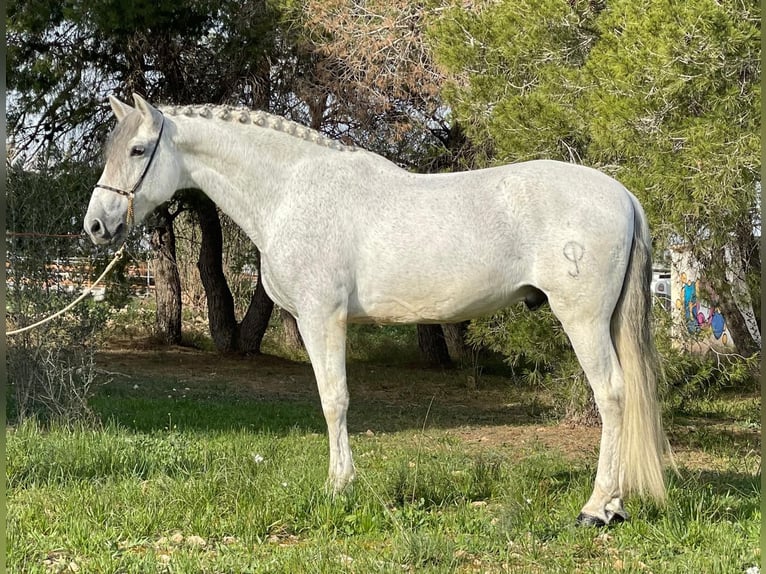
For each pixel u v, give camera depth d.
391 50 10.42
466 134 7.93
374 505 4.32
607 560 3.75
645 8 6.05
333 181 4.43
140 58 12.70
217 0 11.52
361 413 9.80
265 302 15.19
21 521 4.21
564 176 4.29
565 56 7.32
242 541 3.99
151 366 13.55
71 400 7.07
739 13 5.61
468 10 8.45
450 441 7.52
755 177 5.71
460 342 15.52
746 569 3.62
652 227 6.27
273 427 8.02
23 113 12.66
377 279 4.34
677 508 4.32
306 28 11.02
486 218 4.25
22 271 7.12
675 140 5.89
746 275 7.75
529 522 4.25
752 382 11.10
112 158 4.54
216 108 4.68
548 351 7.61
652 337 4.32
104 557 3.71
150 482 5.05
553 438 7.78
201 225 14.96
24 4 11.23
